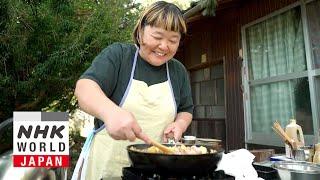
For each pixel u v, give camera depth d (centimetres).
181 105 161
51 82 412
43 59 411
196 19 486
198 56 600
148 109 140
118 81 137
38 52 400
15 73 404
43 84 407
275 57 412
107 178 107
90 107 103
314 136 348
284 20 396
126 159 135
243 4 464
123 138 92
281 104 404
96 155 137
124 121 91
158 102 142
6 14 356
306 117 367
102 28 459
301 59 373
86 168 137
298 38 376
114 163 135
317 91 353
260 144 435
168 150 100
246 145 463
